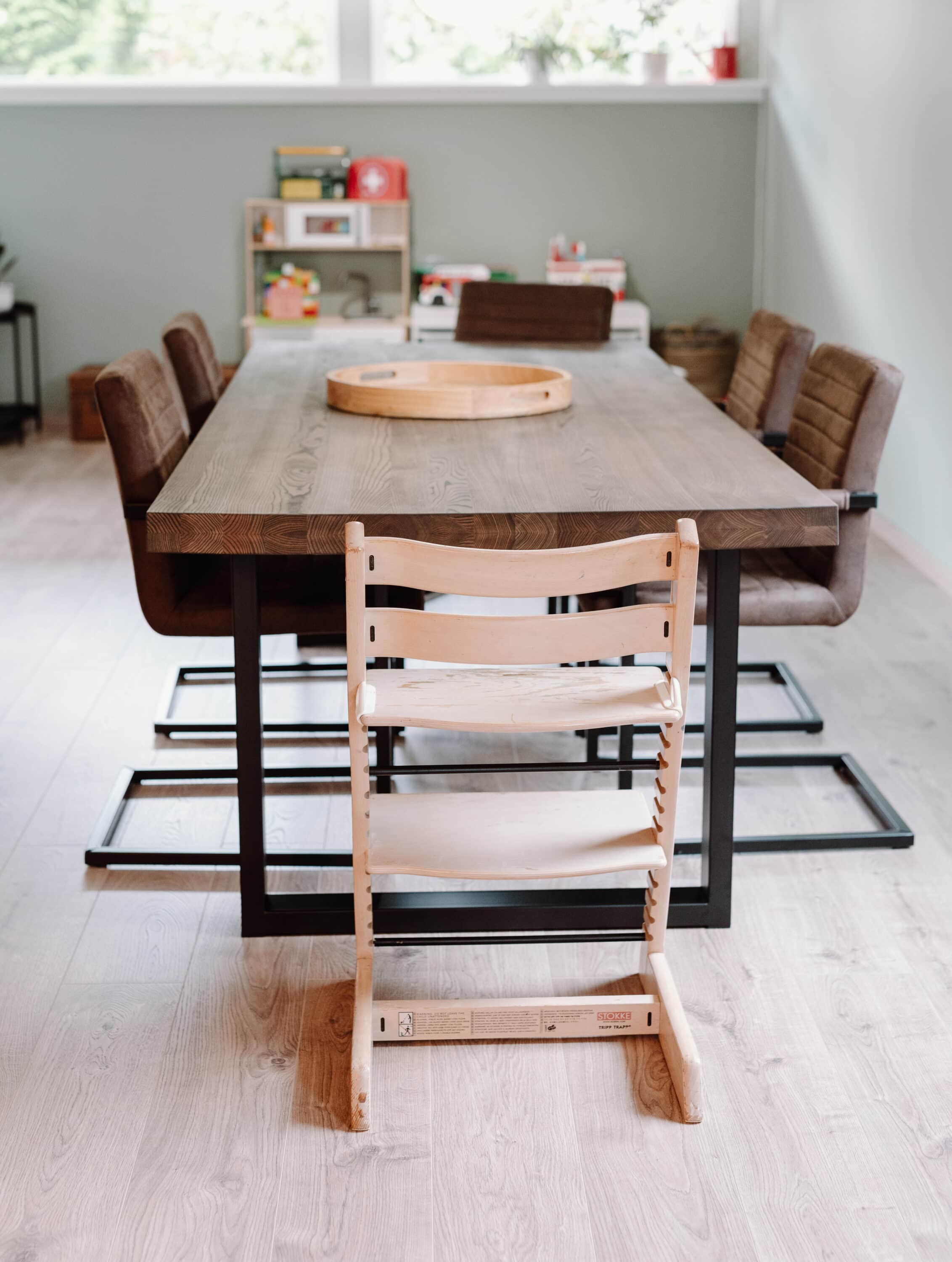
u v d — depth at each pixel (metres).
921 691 3.22
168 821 2.55
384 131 6.13
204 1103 1.77
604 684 1.77
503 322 4.04
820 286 5.28
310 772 2.72
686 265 6.32
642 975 2.01
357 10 6.03
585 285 3.98
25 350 6.39
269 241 6.08
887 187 4.49
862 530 2.46
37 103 6.05
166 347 3.11
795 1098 1.78
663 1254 1.52
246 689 2.04
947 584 4.04
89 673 3.31
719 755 2.11
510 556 1.66
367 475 2.21
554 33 6.14
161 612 2.39
